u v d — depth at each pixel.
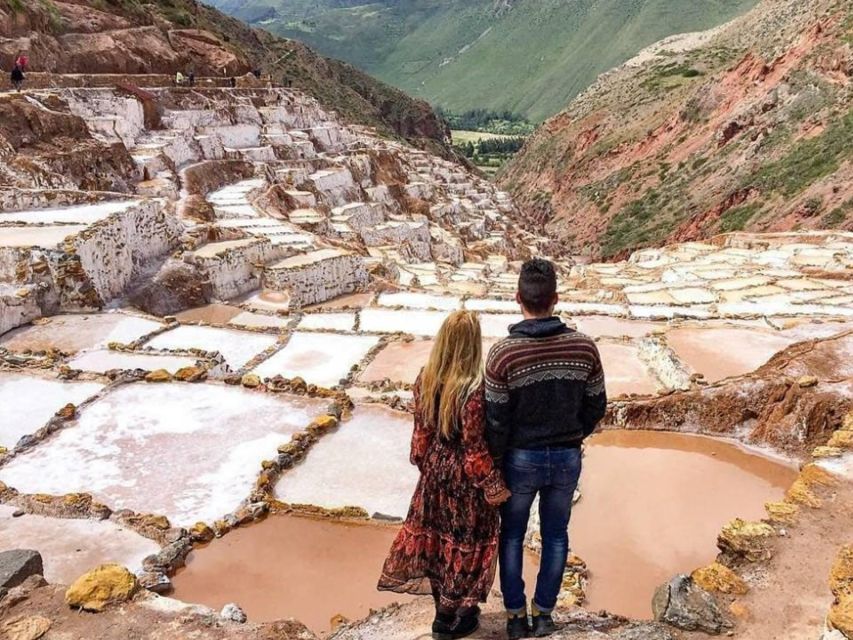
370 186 57.47
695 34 142.62
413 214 56.47
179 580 8.52
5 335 17.22
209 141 45.12
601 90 127.81
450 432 5.23
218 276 23.70
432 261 43.81
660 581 8.65
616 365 16.17
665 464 11.61
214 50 67.38
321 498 10.11
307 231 33.50
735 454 11.96
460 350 5.21
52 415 12.46
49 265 18.73
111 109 39.72
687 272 29.02
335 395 12.93
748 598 6.26
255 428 11.92
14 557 6.85
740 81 82.81
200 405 12.75
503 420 5.05
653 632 5.66
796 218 53.31
